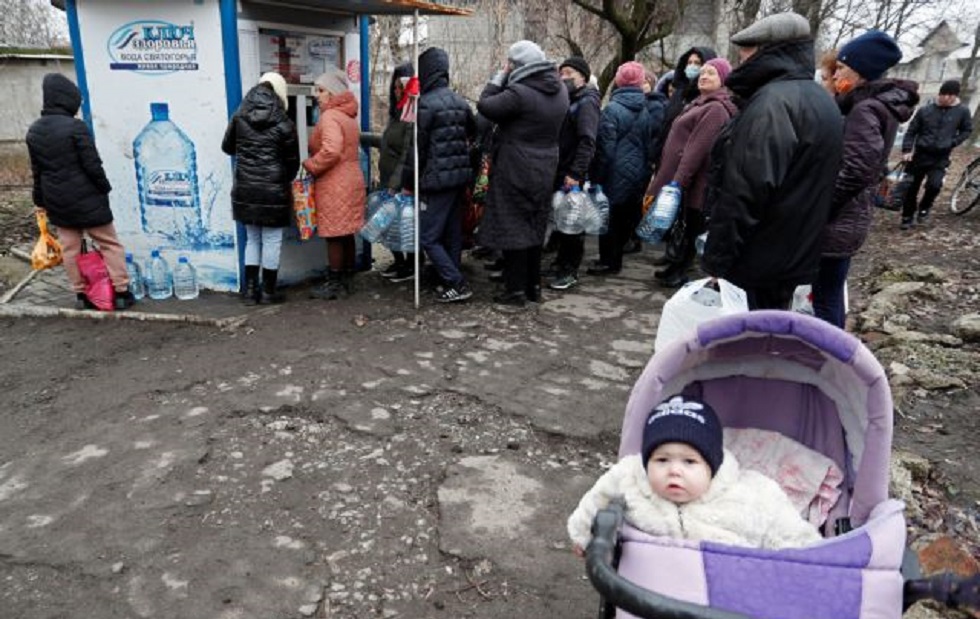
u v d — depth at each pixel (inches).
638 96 247.4
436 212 221.1
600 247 274.1
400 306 228.5
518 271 227.0
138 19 215.0
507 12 466.0
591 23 528.4
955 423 152.0
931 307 227.9
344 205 222.8
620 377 180.1
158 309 220.4
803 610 64.5
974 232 346.9
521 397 167.3
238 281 233.0
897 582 66.6
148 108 222.1
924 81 1477.6
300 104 231.3
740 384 92.3
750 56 131.6
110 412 159.0
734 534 74.0
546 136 210.1
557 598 105.3
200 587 106.4
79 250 216.4
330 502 126.8
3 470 137.1
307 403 162.2
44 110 203.3
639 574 68.6
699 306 115.0
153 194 229.6
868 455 78.1
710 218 136.8
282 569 110.3
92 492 129.5
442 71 213.5
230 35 208.1
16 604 103.3
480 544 116.2
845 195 146.3
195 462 138.6
